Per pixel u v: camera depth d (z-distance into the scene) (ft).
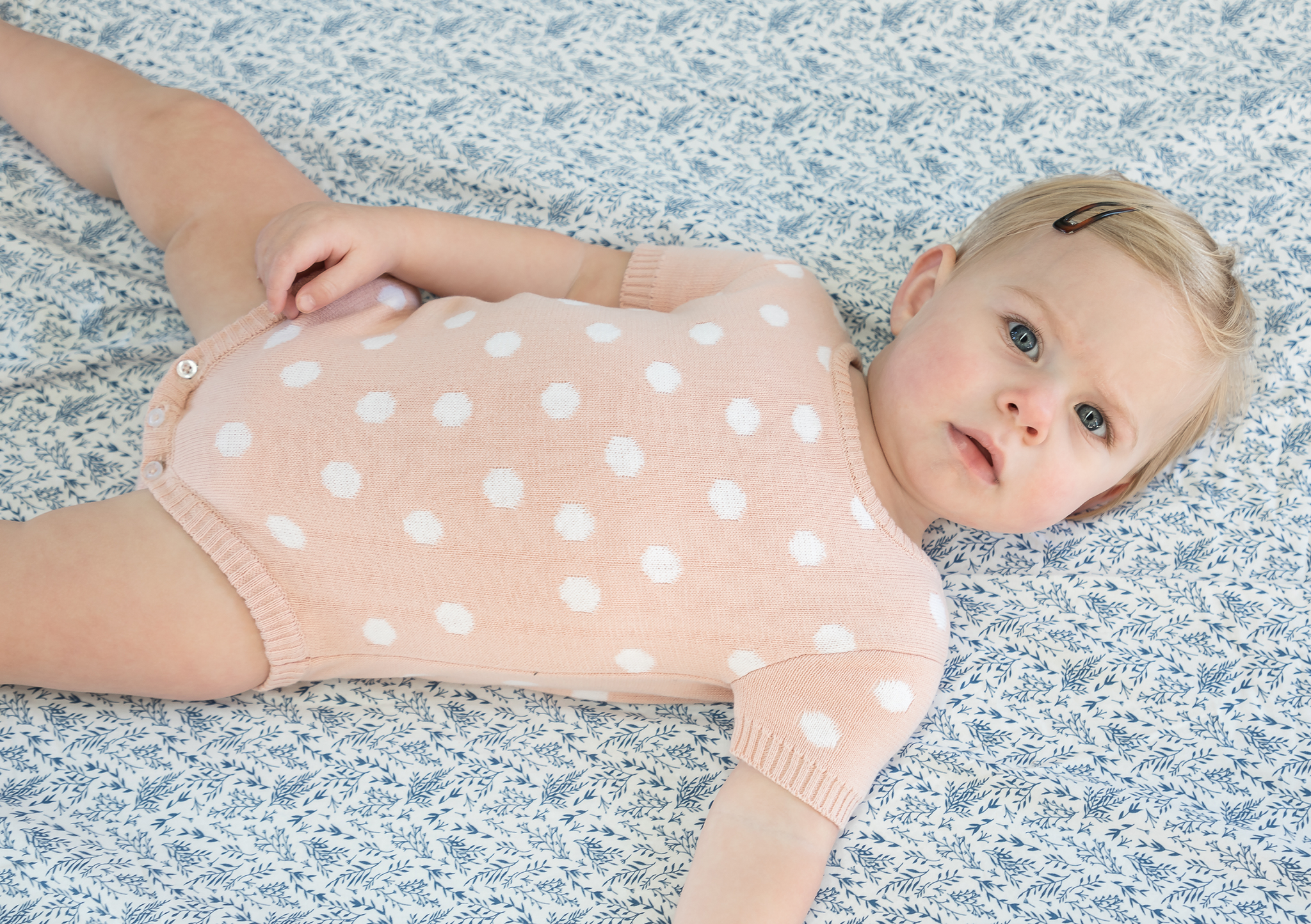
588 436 4.06
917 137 6.09
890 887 3.99
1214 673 4.52
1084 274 4.47
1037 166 6.00
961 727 4.39
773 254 5.67
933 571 4.44
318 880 3.88
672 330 4.47
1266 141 5.95
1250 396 5.17
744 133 6.08
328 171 5.78
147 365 5.19
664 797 4.22
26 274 5.17
